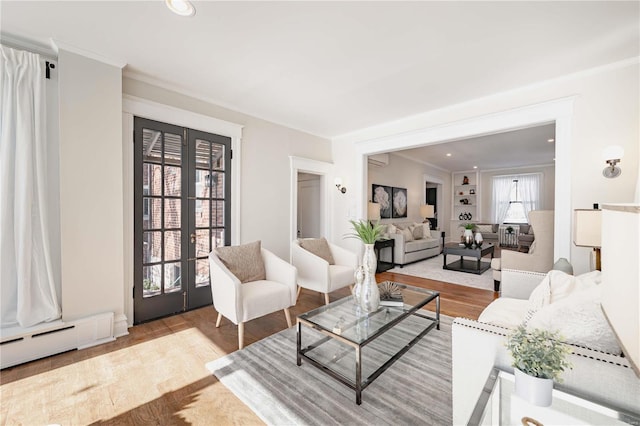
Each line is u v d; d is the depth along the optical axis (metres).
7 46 2.10
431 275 4.76
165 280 2.92
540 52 2.30
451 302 3.36
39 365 1.96
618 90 2.45
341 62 2.45
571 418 0.89
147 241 2.79
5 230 2.01
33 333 2.00
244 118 3.65
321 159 4.76
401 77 2.73
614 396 0.91
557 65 2.50
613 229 0.65
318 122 4.11
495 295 3.64
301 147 4.43
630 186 2.41
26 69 2.07
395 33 2.05
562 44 2.19
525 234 7.48
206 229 3.25
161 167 2.88
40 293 2.12
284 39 2.12
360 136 4.52
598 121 2.54
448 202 9.34
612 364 0.92
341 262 3.60
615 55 2.34
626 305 0.55
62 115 2.16
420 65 2.51
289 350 2.20
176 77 2.74
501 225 8.65
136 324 2.70
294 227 4.27
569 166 2.67
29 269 2.05
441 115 3.56
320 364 1.86
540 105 2.82
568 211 2.67
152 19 1.90
